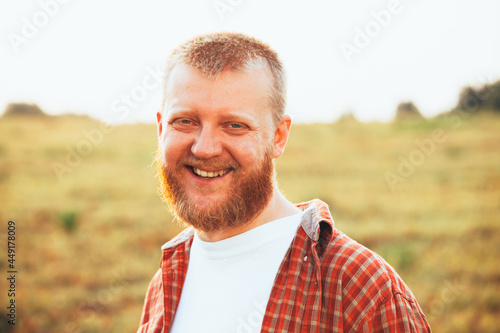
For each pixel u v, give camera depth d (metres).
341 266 1.25
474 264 8.56
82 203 14.33
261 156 1.31
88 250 9.91
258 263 1.37
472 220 11.84
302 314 1.22
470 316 6.47
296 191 15.88
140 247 10.15
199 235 1.49
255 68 1.31
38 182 17.00
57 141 24.97
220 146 1.28
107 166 20.14
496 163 19.72
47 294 7.63
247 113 1.27
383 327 1.18
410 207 13.41
